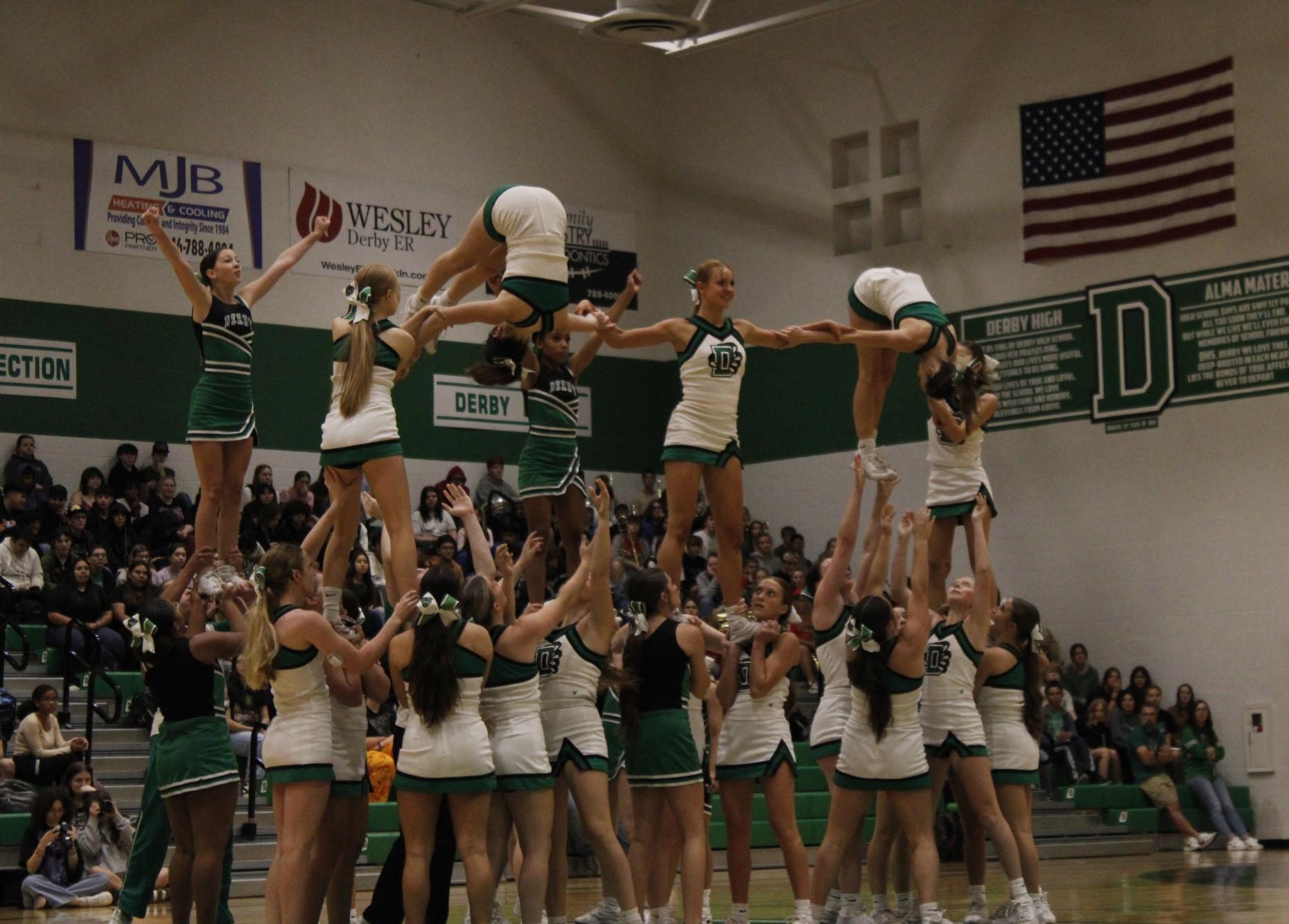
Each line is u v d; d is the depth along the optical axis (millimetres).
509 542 21766
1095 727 21453
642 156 26891
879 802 11219
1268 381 21281
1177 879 15891
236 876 14961
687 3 26656
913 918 11398
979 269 23875
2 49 21000
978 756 10875
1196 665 21625
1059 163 23188
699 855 9984
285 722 9078
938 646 10992
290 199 23047
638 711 10070
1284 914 12227
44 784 15078
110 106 21703
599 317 10641
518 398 24891
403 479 9570
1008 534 23391
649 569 10148
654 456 26422
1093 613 22562
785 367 25656
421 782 9070
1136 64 22594
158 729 9945
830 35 25453
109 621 17859
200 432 11891
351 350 9602
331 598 10055
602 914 10742
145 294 21812
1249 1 21641
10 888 14398
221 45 22594
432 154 24438
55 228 21219
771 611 10539
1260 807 21000
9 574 18344
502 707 9461
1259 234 21438
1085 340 22828
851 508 11352
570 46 26109
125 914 9875
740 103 26375
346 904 9836
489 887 9125
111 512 19734
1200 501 21734
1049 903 13312
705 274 10969
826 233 25406
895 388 24438
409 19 24344
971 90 24047
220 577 11695
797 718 20234
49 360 21047
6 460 20641
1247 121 21625
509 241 10227
